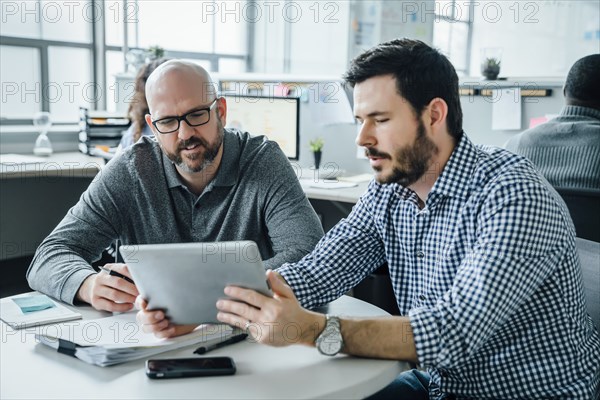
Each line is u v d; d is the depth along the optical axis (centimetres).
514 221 100
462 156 110
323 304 124
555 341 105
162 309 102
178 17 503
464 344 97
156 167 151
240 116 294
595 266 133
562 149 197
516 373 106
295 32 614
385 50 106
